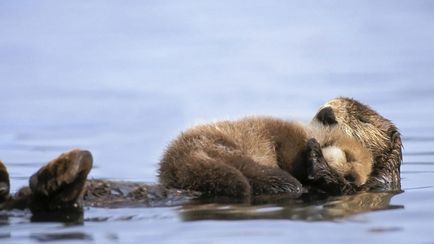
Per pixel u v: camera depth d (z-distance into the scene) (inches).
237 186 1115.9
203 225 979.3
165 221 999.0
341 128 1328.7
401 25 4042.8
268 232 948.0
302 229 965.2
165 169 1182.3
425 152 1752.0
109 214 1032.2
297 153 1232.8
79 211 1027.9
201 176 1132.5
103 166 1691.7
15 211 1020.5
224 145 1194.6
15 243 893.2
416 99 2375.7
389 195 1223.5
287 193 1157.1
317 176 1202.0
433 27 3934.5
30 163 1707.7
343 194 1224.8
